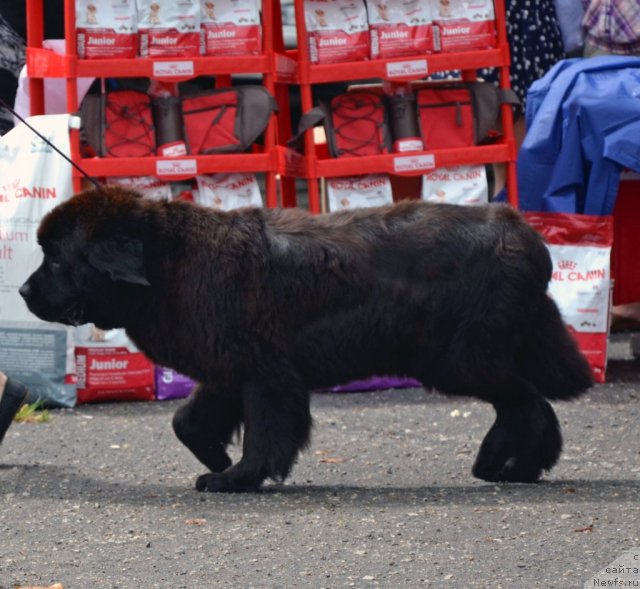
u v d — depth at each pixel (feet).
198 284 40.37
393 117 59.16
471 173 59.26
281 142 63.57
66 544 35.86
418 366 42.39
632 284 69.97
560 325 43.16
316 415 55.01
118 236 40.42
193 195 58.54
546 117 60.49
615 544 34.58
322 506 39.47
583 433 50.62
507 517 37.70
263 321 40.55
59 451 48.75
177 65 56.18
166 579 32.30
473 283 41.52
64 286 40.98
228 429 43.34
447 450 48.32
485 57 58.59
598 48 66.03
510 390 42.34
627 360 65.51
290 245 41.22
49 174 55.98
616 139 58.54
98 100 56.75
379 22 58.29
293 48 71.56
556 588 30.89
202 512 38.91
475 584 31.32
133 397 58.70
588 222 59.47
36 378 57.00
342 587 31.32
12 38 63.82
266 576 32.35
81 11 55.77
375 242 41.73
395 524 37.09
